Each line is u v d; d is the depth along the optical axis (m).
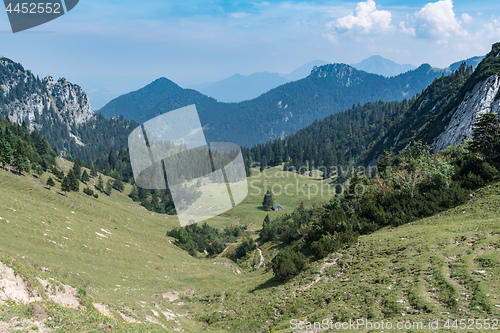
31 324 16.69
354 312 24.28
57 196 120.19
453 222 39.41
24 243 46.28
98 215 113.81
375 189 61.81
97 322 19.58
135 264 62.25
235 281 54.09
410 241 35.16
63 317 18.48
